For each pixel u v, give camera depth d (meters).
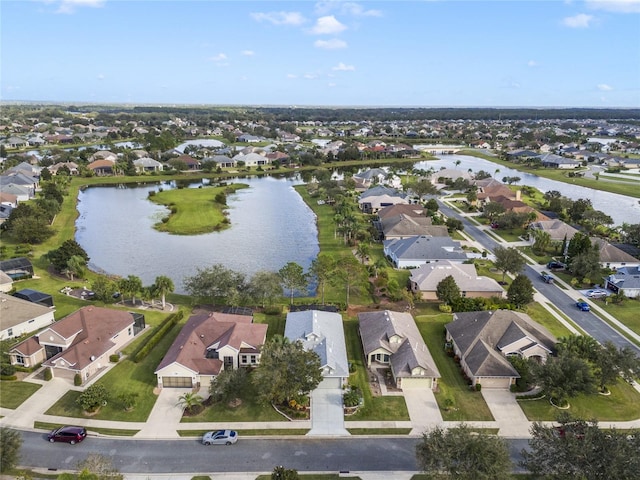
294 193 193.25
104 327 69.44
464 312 76.94
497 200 155.75
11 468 42.12
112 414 55.16
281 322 77.94
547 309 84.94
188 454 49.06
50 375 61.62
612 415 56.03
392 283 87.81
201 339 66.75
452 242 111.69
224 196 171.38
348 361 67.06
